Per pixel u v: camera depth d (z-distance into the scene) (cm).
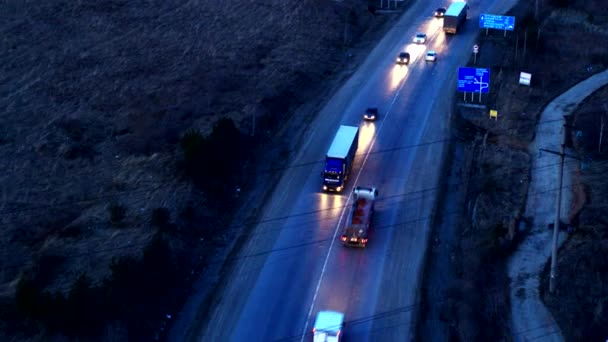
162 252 4972
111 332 4484
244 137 6925
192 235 5562
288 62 8750
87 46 9012
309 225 5744
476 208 5934
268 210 5959
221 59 8738
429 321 4756
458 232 5669
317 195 6150
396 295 4988
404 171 6519
